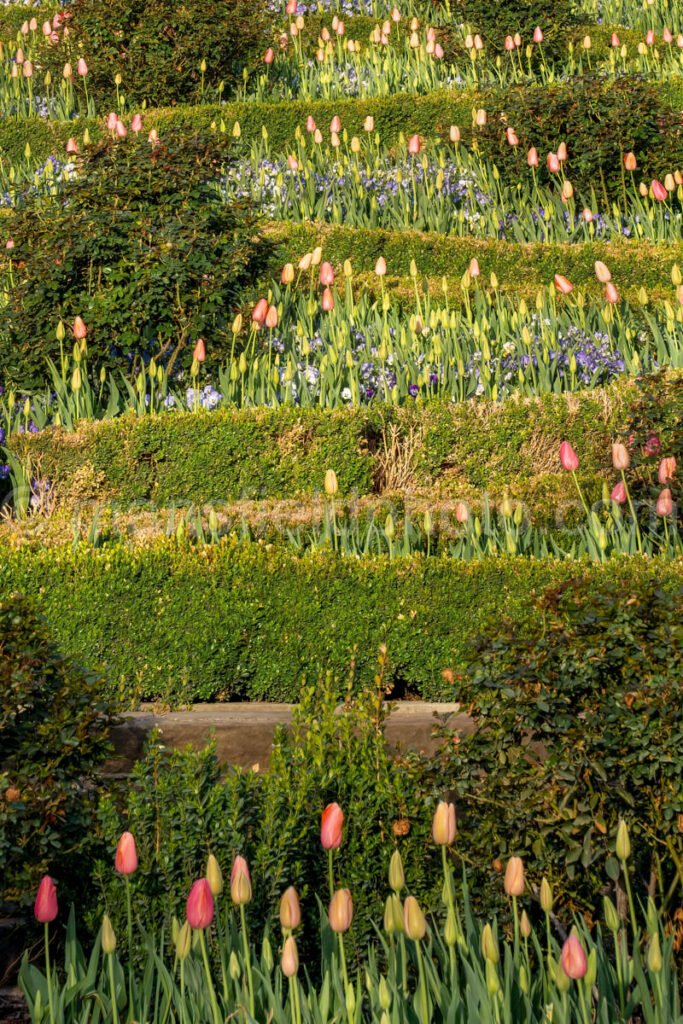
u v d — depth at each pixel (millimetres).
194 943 9664
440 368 20719
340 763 10477
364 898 10133
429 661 14539
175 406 20406
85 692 10672
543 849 9891
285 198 29938
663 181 31500
